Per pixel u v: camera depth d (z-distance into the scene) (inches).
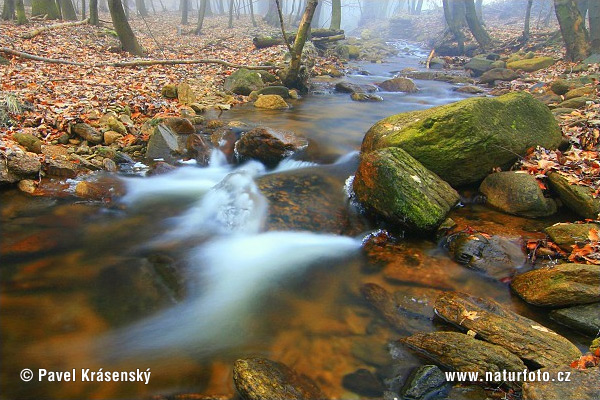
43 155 255.3
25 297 159.6
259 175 274.1
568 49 636.7
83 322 149.3
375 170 212.4
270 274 183.0
